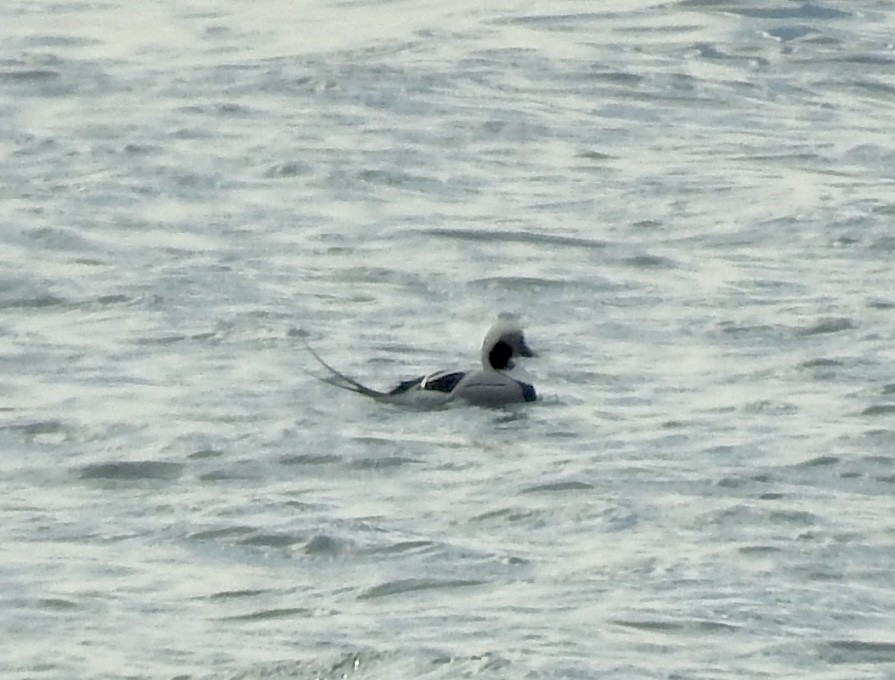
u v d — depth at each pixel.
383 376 21.98
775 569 15.96
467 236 27.98
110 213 29.19
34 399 20.98
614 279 25.91
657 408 20.77
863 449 19.25
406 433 19.86
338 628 14.62
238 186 30.91
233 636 14.52
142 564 16.20
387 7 44.94
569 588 15.48
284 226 28.58
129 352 22.72
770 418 20.33
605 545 16.59
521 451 19.34
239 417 20.33
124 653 14.20
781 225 28.55
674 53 40.56
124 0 46.00
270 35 42.25
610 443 19.55
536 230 28.30
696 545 16.56
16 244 27.41
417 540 16.69
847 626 14.64
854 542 16.69
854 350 22.70
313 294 25.16
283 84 37.69
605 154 33.19
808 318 23.98
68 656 14.15
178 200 30.02
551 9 44.31
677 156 33.03
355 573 15.98
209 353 22.70
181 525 17.14
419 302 24.94
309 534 16.78
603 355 22.70
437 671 13.66
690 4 44.22
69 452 19.25
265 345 23.00
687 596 15.24
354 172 31.66
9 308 24.53
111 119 35.16
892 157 33.03
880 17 43.53
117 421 20.14
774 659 13.97
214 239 27.84
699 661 13.88
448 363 22.53
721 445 19.41
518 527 17.09
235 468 18.80
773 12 43.56
